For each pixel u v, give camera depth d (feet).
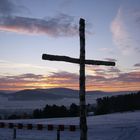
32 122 138.62
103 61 32.73
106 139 75.87
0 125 81.15
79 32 31.14
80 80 31.07
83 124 30.68
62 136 83.10
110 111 239.71
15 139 75.36
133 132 86.28
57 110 211.82
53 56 30.12
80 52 31.09
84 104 30.89
